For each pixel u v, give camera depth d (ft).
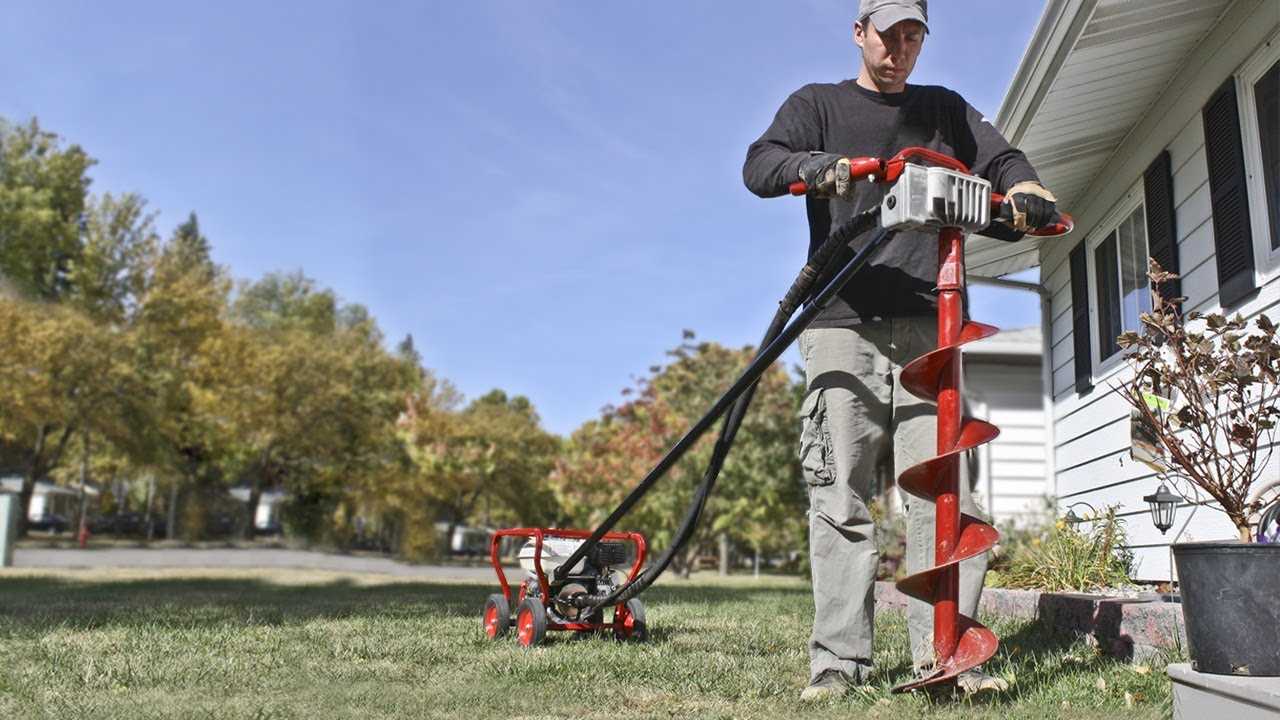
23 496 99.14
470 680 10.09
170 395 98.94
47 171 111.65
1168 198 18.71
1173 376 11.55
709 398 62.69
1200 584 7.43
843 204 9.68
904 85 10.00
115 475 133.90
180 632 14.51
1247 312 15.55
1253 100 15.51
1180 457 11.71
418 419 94.17
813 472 9.59
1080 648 12.45
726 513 56.54
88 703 8.46
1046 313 29.09
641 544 15.20
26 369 90.02
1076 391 25.27
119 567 55.36
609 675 10.47
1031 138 20.35
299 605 21.24
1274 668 7.06
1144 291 20.77
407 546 92.22
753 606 21.99
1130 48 16.81
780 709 8.46
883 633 14.87
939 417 8.41
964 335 8.36
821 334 9.71
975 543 8.18
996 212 8.55
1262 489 13.14
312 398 103.91
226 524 118.01
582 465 59.98
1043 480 40.93
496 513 128.57
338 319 203.51
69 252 109.29
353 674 10.39
